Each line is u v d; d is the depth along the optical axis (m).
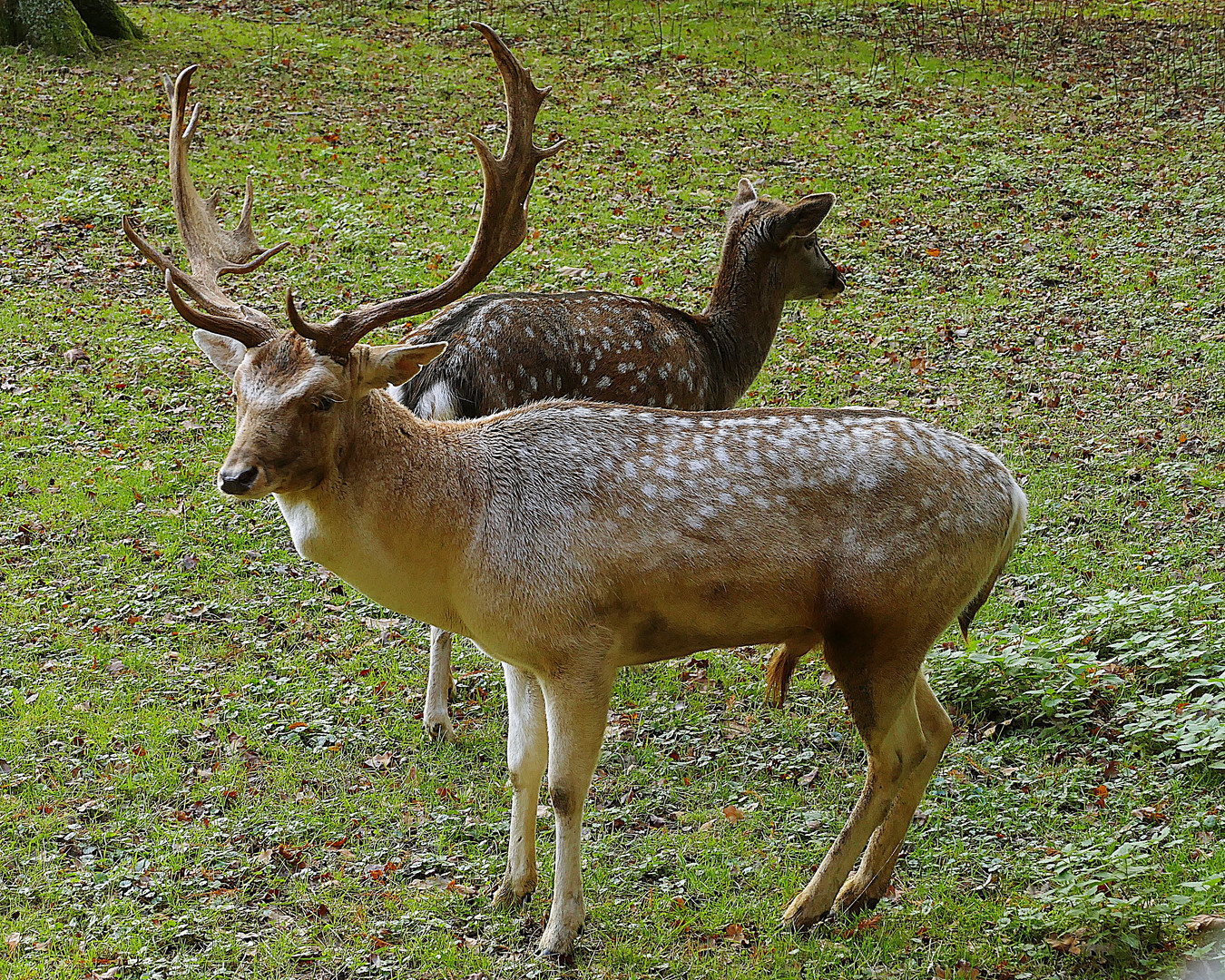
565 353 13.01
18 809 11.06
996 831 10.90
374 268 25.00
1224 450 18.50
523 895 10.12
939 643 13.85
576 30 42.34
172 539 16.05
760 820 11.23
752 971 9.24
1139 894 9.67
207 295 9.71
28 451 17.95
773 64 39.91
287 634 14.23
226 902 9.98
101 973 9.12
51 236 25.59
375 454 9.38
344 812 11.30
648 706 13.14
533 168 10.27
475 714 13.02
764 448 9.70
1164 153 33.00
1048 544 16.11
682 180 30.81
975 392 20.94
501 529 9.47
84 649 13.62
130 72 35.28
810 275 16.36
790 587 9.53
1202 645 12.91
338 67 37.38
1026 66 40.19
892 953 9.38
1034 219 29.03
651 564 9.43
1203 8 45.81
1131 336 22.98
